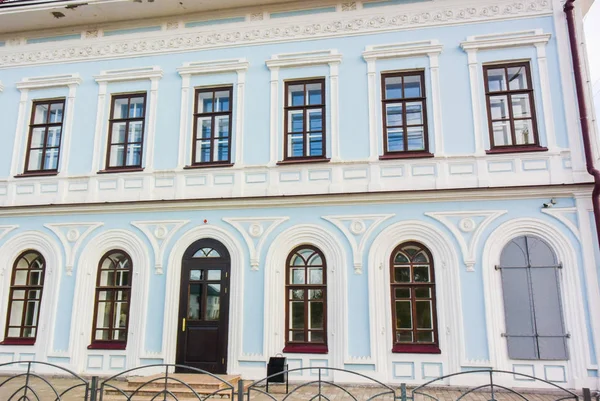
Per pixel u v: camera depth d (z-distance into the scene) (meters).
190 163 11.64
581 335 9.38
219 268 10.95
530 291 9.75
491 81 10.84
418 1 11.30
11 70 12.92
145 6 12.02
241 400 6.17
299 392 9.27
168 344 10.71
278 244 10.77
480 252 10.04
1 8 12.24
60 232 11.71
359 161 10.82
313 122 11.40
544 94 10.46
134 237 11.38
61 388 9.75
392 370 9.87
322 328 10.36
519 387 9.38
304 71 11.53
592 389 9.12
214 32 12.11
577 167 10.02
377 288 10.25
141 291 11.06
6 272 11.77
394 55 11.12
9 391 9.43
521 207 10.08
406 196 10.42
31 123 12.61
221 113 11.77
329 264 10.53
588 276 9.55
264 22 11.93
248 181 11.24
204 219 11.20
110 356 10.88
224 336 10.59
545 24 10.76
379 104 11.08
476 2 11.06
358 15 11.52
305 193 10.84
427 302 10.12
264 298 10.57
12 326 11.54
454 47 11.00
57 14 12.32
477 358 9.62
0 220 12.06
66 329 11.18
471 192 10.19
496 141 10.59
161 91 12.09
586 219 9.78
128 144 12.08
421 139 10.87
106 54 12.53
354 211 10.66
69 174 12.03
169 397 8.90
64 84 12.48
